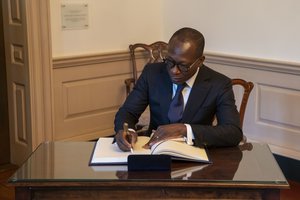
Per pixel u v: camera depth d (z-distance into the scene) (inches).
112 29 160.1
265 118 144.9
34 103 142.6
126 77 166.7
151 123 88.4
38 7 137.6
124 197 62.7
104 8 156.9
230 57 149.9
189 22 163.5
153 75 87.9
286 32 136.0
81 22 151.6
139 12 166.1
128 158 65.7
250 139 149.8
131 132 76.0
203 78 84.2
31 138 144.8
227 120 80.1
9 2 141.5
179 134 74.7
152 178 62.9
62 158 71.3
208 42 158.4
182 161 69.6
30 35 137.8
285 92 138.4
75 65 151.6
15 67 144.7
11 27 142.6
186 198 62.6
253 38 144.9
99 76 158.9
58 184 61.8
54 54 146.9
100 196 62.8
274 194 62.4
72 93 153.0
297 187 135.8
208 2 156.0
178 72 78.2
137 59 167.9
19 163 152.2
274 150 142.9
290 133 139.4
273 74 140.1
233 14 149.3
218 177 63.4
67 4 147.6
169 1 168.9
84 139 158.4
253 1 143.1
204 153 72.1
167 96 85.0
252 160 70.8
